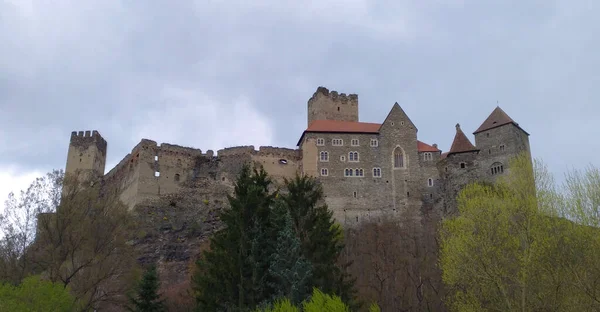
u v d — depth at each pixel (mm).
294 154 119750
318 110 132875
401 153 117125
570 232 44219
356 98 136875
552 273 44375
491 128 112062
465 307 46938
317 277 42406
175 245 101750
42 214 59812
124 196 114812
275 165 117438
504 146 109188
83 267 58344
